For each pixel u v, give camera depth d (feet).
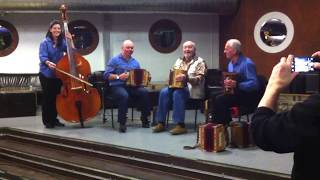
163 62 26.94
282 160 11.84
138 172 12.87
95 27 26.11
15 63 25.46
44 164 14.94
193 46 15.97
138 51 26.55
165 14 26.58
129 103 17.88
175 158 12.46
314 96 3.13
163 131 16.15
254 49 23.27
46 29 25.66
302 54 21.04
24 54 25.53
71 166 14.12
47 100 17.12
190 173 12.04
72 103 16.83
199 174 11.82
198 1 23.61
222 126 13.05
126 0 23.26
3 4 22.63
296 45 21.33
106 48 26.05
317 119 3.05
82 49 25.99
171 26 26.73
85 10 23.32
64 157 14.85
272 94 3.44
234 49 14.38
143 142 14.40
